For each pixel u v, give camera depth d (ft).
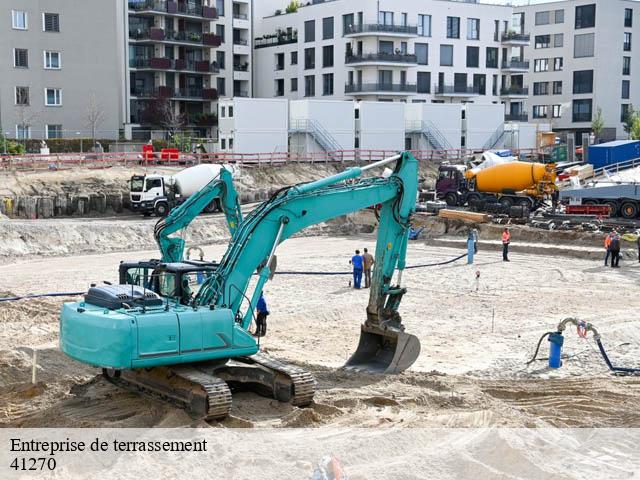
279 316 82.23
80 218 150.41
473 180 158.81
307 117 206.39
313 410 48.49
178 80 244.83
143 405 51.06
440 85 257.14
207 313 47.70
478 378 60.59
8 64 185.37
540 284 101.81
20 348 66.64
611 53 288.92
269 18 273.33
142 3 233.55
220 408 46.06
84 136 197.26
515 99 274.77
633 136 264.72
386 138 219.41
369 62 238.89
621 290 97.60
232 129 199.31
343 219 161.89
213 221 146.51
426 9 250.78
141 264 53.42
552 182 151.43
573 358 66.49
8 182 151.33
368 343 63.41
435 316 83.30
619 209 144.87
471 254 118.21
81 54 195.00
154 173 166.50
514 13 300.20
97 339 45.16
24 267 112.57
